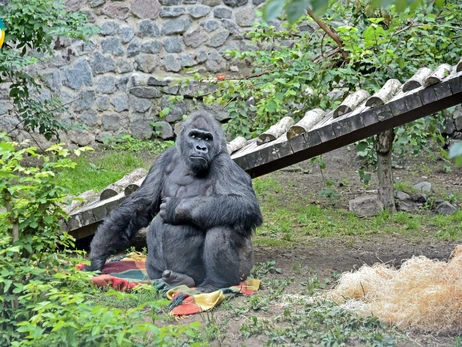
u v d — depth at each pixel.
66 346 4.59
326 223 10.72
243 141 9.87
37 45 12.02
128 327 4.56
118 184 9.47
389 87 8.55
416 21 10.84
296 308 6.57
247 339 5.81
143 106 14.81
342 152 14.53
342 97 11.12
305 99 10.81
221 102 10.91
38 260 5.91
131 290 7.04
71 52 14.66
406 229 10.50
